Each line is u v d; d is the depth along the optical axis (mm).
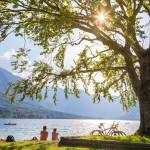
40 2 16609
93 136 18703
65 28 18453
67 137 16953
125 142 14734
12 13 17516
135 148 14383
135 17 17781
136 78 20969
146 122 20297
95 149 14484
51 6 17219
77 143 16016
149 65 20359
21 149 14391
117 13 16703
